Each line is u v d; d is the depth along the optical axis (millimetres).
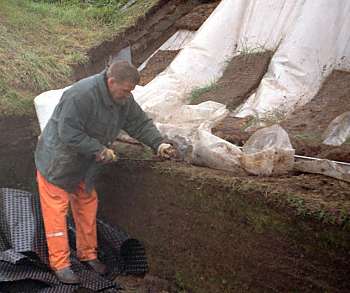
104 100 3611
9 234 4055
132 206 4371
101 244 4316
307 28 5062
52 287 3805
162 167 4051
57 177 3736
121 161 4336
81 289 3875
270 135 3895
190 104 5160
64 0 8031
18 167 5250
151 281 4184
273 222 3383
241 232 3594
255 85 5141
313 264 3223
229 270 3725
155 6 6832
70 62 5984
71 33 6656
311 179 3588
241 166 3826
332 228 3084
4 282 3725
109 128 3752
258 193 3438
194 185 3822
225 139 4348
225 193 3633
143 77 5949
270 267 3461
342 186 3447
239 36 5715
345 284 3090
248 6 5766
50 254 3865
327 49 5016
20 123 5184
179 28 6605
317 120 4453
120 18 6953
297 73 4949
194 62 5578
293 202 3260
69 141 3578
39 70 5621
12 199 4238
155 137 3945
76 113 3572
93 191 4004
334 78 4906
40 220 4148
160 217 4164
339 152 3811
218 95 5129
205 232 3842
